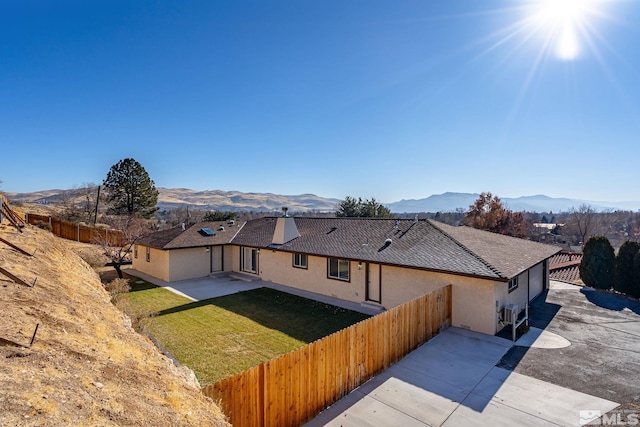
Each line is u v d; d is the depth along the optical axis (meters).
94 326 5.73
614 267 16.62
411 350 9.88
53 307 5.65
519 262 12.62
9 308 4.87
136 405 3.60
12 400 2.78
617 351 9.77
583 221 54.00
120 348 5.21
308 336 11.71
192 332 12.05
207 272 21.91
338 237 17.89
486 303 11.22
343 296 16.11
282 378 6.31
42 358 3.74
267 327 12.59
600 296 15.91
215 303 15.72
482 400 7.32
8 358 3.49
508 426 6.41
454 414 6.82
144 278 21.12
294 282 18.52
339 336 7.46
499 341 10.58
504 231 37.00
